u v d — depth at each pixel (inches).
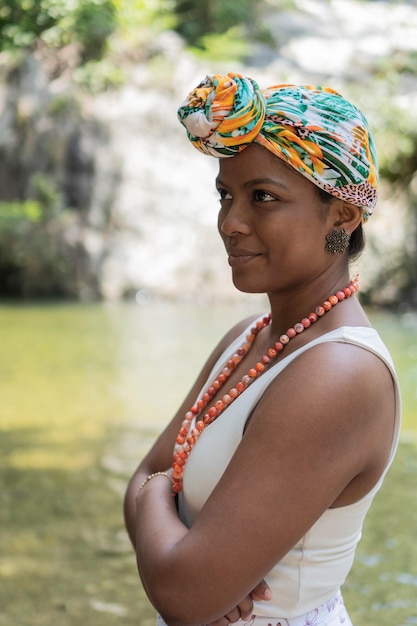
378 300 500.7
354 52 644.1
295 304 64.6
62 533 154.6
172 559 58.7
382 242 502.0
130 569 139.4
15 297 514.0
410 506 171.3
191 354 343.9
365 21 712.4
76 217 519.5
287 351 63.5
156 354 341.7
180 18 665.0
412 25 698.8
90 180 520.7
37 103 525.3
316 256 62.1
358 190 60.4
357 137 59.7
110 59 569.6
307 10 726.5
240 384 64.4
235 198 61.7
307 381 57.6
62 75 567.2
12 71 531.8
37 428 226.7
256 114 58.2
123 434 222.7
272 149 58.8
